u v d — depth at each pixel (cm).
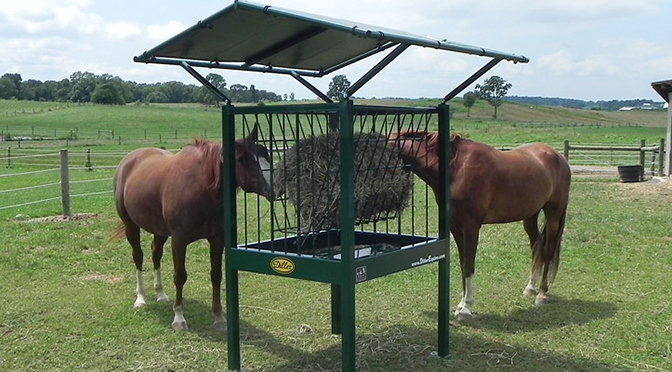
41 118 7350
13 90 12356
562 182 627
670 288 643
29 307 587
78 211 1167
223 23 358
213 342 498
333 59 472
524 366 443
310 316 568
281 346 490
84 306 595
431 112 434
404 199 451
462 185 555
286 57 447
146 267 762
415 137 514
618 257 779
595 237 891
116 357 466
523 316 562
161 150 636
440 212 451
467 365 446
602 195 1366
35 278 701
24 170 2291
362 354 469
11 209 1213
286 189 415
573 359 456
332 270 373
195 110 8462
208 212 509
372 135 410
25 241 869
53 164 2525
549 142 3206
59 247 847
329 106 364
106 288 667
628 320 544
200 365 449
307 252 445
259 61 443
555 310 577
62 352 475
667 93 1530
